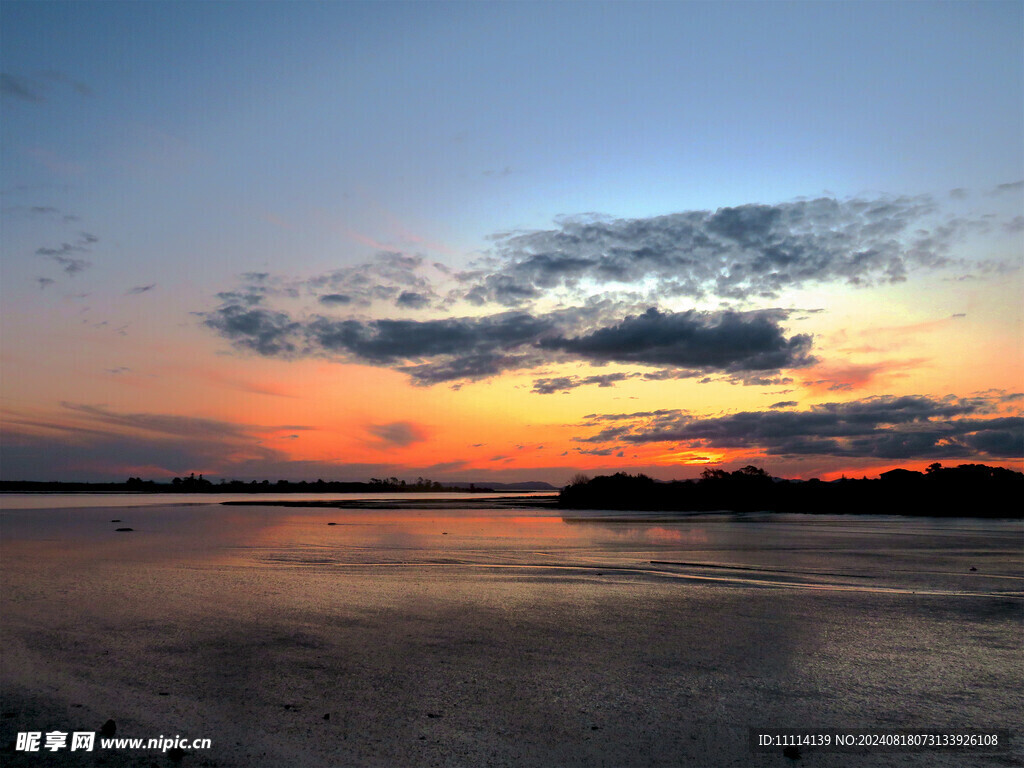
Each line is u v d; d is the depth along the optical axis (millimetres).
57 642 13141
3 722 9227
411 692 10359
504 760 8109
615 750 8398
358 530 44781
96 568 24156
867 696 10312
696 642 13359
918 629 14586
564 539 37375
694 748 8461
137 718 9352
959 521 56375
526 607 16875
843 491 90250
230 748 8422
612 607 16938
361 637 13609
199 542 35000
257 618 15359
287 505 96438
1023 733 8969
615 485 100000
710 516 65562
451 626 14648
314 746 8477
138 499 124500
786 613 16266
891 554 29641
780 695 10344
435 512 75062
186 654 12320
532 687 10609
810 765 7996
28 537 38031
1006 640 13656
